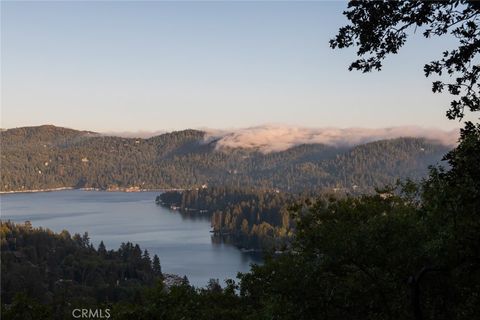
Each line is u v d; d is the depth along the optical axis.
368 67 12.26
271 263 26.22
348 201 25.52
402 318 19.62
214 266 144.62
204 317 25.62
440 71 11.97
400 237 19.80
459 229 15.14
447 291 19.42
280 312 20.83
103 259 137.00
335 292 20.62
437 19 11.61
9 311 22.45
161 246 185.25
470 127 12.02
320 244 21.11
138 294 64.88
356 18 11.98
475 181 12.26
